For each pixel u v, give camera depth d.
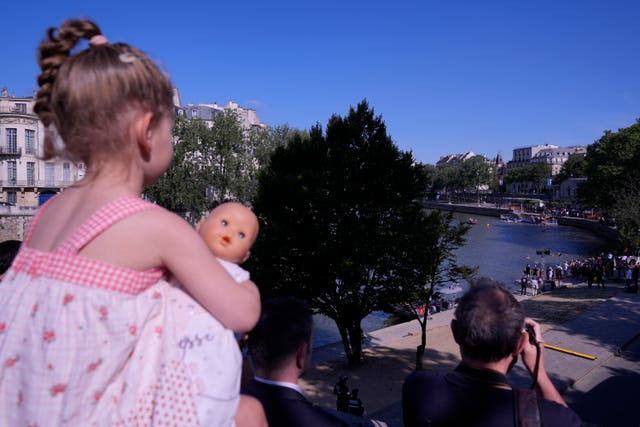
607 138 74.12
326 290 19.30
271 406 2.14
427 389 2.28
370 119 19.64
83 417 1.11
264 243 17.94
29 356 1.11
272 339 2.20
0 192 51.84
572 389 15.77
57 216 1.28
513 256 60.34
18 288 1.20
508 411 2.06
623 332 22.42
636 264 44.66
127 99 1.23
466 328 2.21
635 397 13.80
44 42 1.29
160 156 1.37
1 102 53.19
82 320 1.10
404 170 19.16
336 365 20.95
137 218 1.18
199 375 1.22
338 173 18.53
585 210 109.06
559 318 26.05
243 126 61.59
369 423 2.71
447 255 19.42
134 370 1.20
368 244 18.16
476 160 163.88
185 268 1.20
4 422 1.11
